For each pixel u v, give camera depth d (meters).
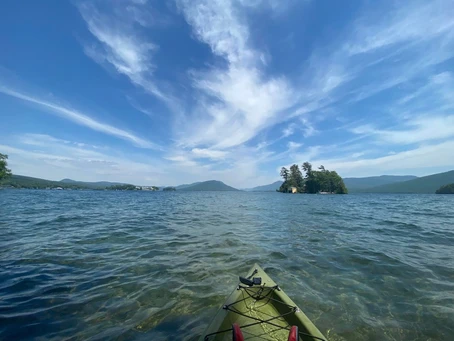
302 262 2.04
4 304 1.29
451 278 1.71
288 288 1.54
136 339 1.02
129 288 1.50
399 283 1.63
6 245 2.48
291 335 0.80
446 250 2.44
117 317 1.19
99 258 2.10
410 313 1.26
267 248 2.49
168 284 1.57
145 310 1.25
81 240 2.75
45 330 1.08
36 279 1.62
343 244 2.68
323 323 1.17
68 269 1.82
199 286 1.54
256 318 1.09
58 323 1.13
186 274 1.74
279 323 1.07
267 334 1.00
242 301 1.20
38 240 2.72
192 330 1.09
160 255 2.20
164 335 1.05
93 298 1.37
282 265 1.96
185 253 2.28
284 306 1.16
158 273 1.75
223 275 1.73
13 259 2.04
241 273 1.77
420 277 1.73
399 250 2.43
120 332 1.07
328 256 2.22
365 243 2.73
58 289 1.48
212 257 2.16
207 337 0.93
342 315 1.24
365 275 1.77
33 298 1.36
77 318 1.18
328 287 1.56
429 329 1.13
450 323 1.17
